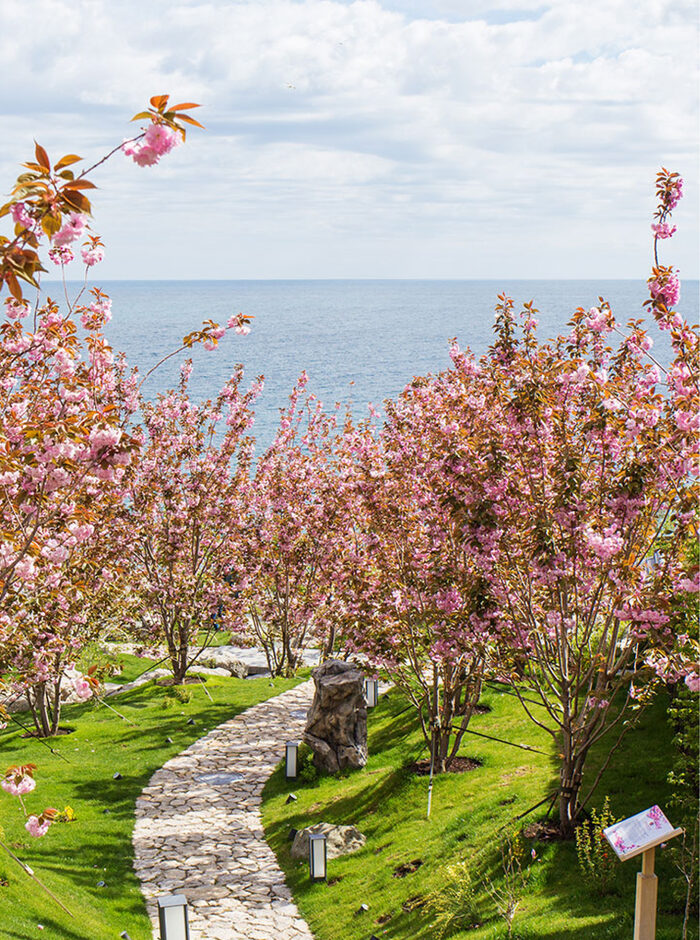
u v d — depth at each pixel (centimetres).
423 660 2230
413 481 2098
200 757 2741
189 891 1878
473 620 1658
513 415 1630
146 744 2848
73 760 2669
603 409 1548
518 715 2502
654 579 1538
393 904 1672
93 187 707
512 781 2025
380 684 3541
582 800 1778
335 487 3278
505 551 1652
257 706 3300
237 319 1528
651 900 1092
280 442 3728
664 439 1494
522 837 1700
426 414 2136
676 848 1496
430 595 2006
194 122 721
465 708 2203
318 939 1667
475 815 1883
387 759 2522
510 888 1505
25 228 744
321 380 13850
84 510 1359
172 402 3384
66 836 2094
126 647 4169
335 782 2444
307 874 1927
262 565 3600
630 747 1969
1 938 1380
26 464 1238
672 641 1484
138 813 2309
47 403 1599
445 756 2194
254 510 3572
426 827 1941
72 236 776
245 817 2295
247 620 3762
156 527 3344
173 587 3322
